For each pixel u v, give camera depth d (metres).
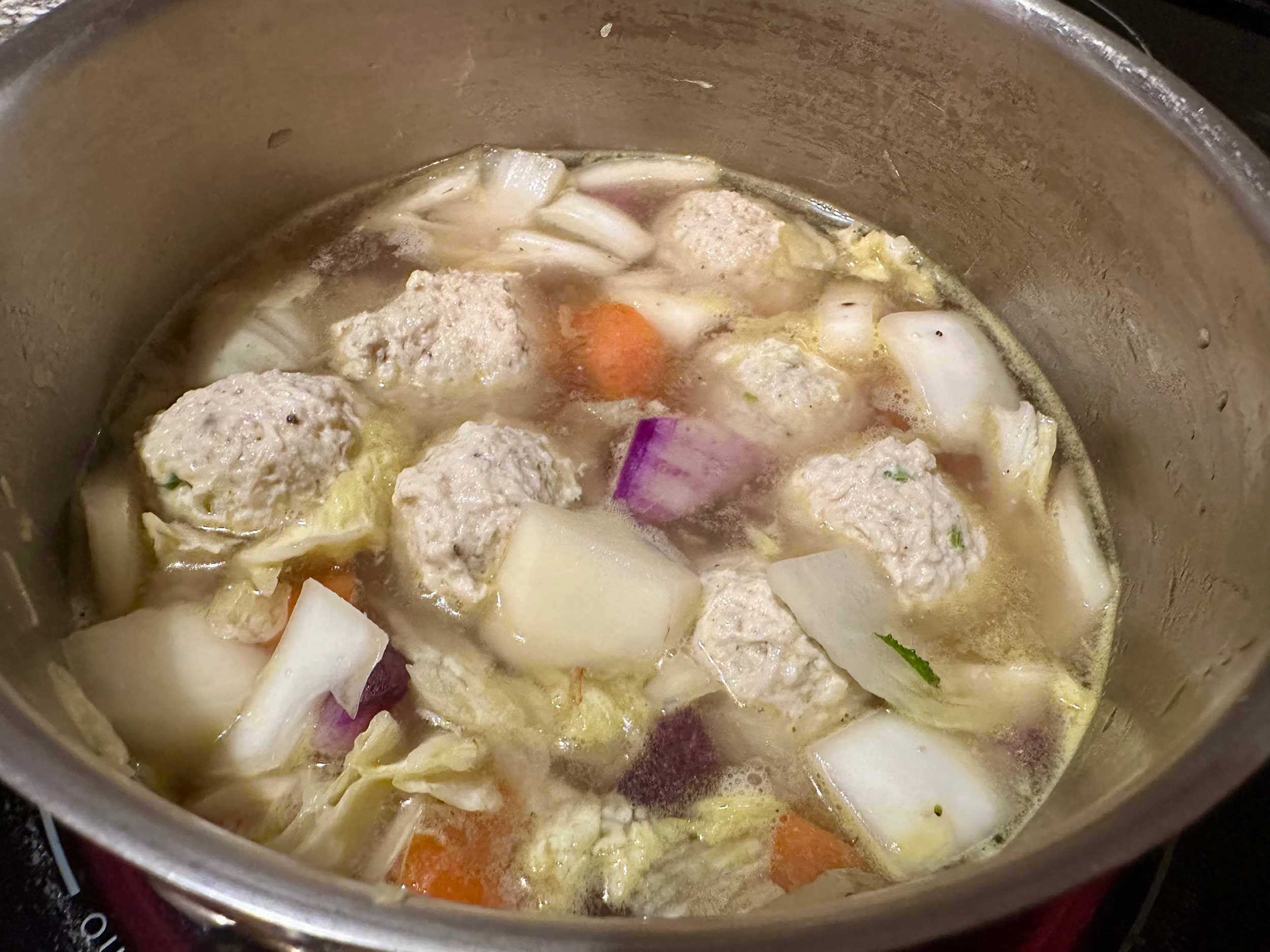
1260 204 0.20
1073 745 0.21
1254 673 0.16
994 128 0.25
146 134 0.23
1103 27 0.23
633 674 0.20
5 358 0.21
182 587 0.21
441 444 0.22
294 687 0.19
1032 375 0.27
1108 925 0.18
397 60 0.27
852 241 0.29
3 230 0.21
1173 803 0.14
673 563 0.21
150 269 0.25
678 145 0.31
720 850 0.18
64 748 0.14
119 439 0.23
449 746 0.19
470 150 0.30
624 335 0.26
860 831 0.19
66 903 0.17
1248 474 0.20
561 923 0.13
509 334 0.24
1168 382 0.23
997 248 0.27
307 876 0.13
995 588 0.22
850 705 0.20
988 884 0.13
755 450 0.24
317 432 0.22
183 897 0.16
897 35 0.25
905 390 0.26
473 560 0.21
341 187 0.29
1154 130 0.22
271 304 0.26
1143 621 0.22
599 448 0.24
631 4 0.27
